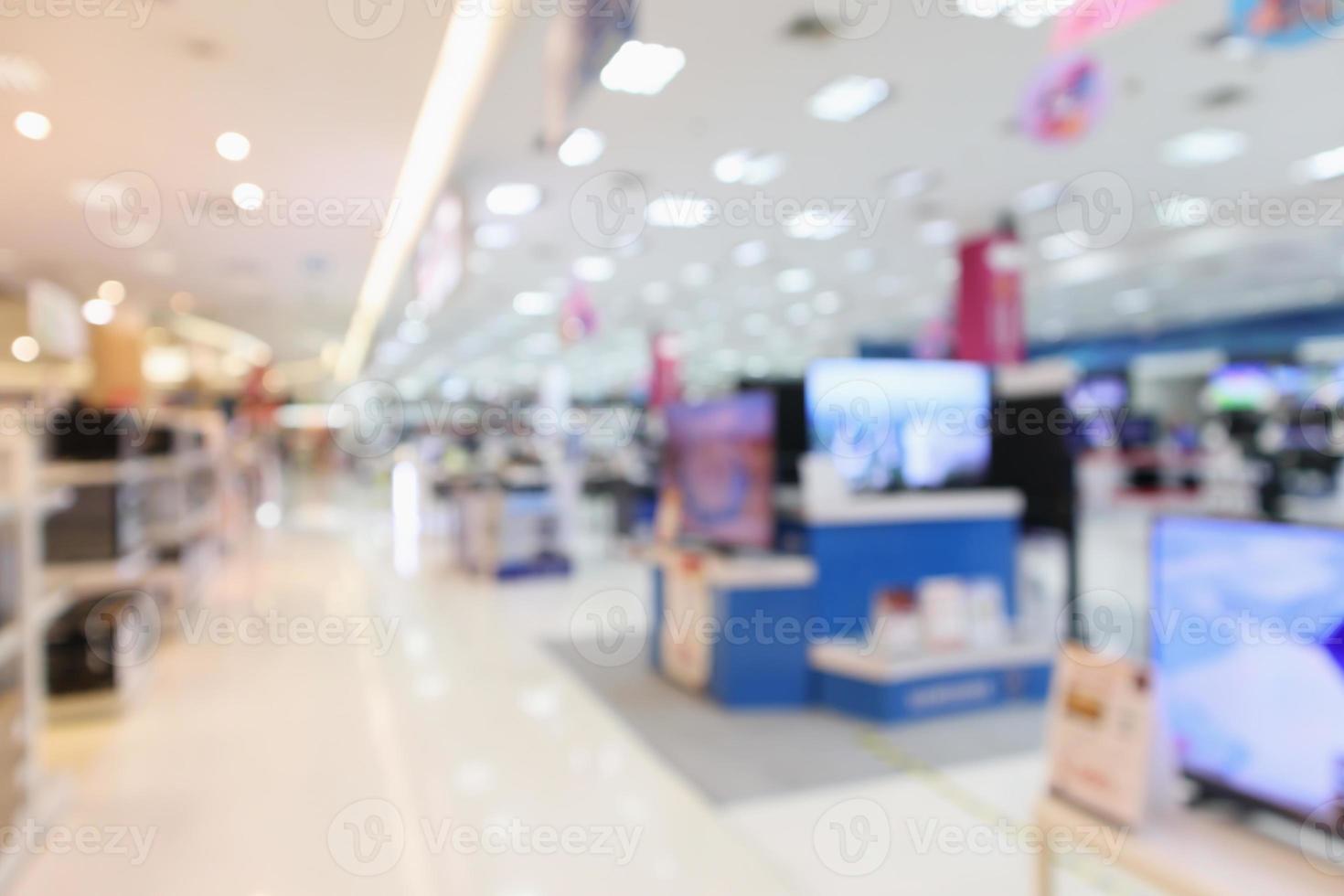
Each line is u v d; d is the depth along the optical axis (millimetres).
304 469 23031
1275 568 1567
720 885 2615
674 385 16859
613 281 11602
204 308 9648
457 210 5102
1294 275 12258
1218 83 5367
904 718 4168
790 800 3264
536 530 8812
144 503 6199
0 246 6277
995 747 3834
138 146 4195
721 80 5207
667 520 5445
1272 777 1558
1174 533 1755
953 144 6359
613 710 4426
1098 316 16828
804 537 4676
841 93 5453
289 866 2768
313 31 3133
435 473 14758
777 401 4934
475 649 5746
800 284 12133
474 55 3867
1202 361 18203
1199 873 1467
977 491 5047
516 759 3717
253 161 4461
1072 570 5215
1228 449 10617
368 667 5301
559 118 2984
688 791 3355
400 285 8352
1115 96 5516
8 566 3000
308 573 9070
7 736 2809
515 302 12906
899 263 10680
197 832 3021
